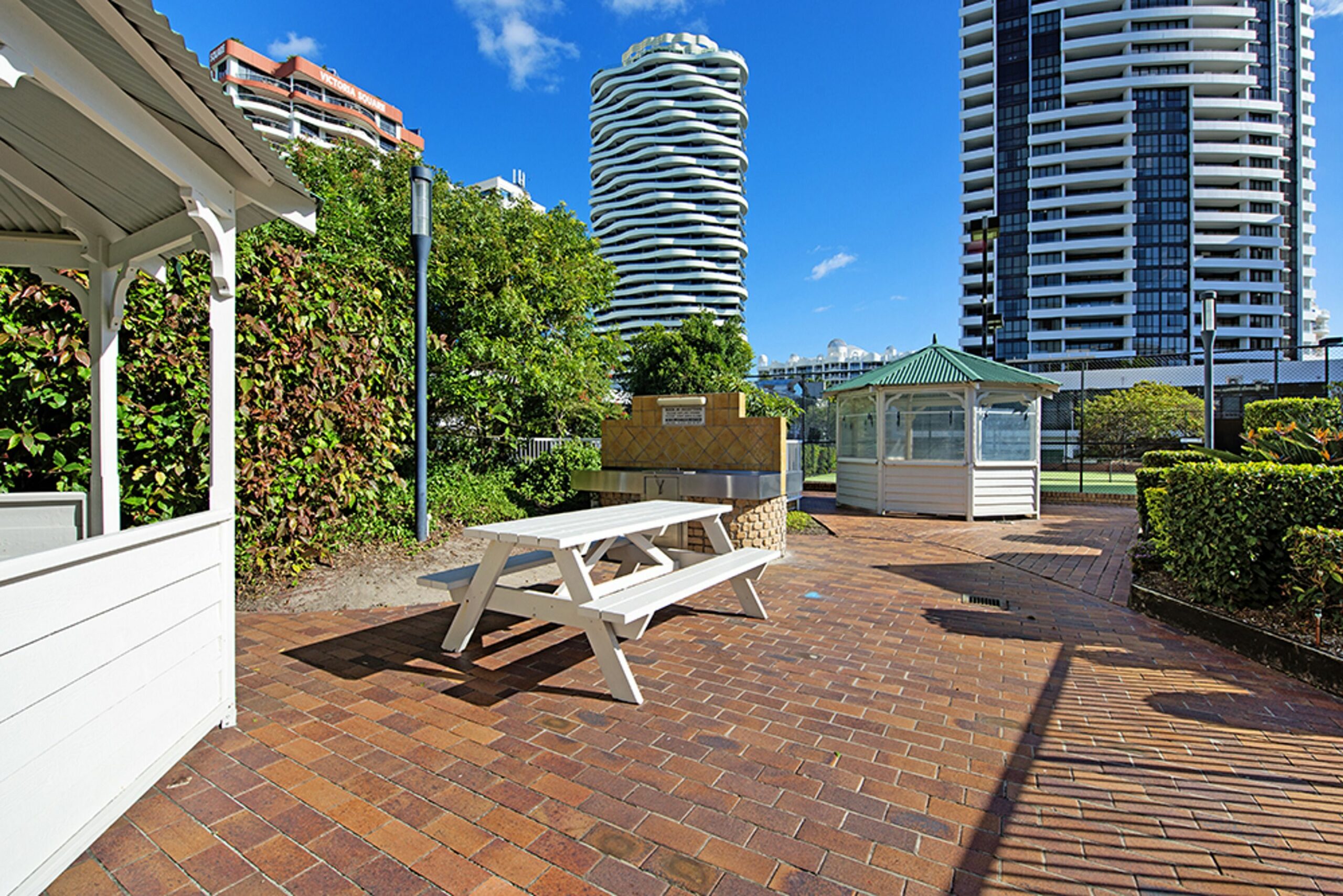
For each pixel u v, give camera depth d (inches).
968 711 126.3
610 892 74.5
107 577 84.2
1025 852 83.1
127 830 84.7
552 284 440.5
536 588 212.4
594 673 143.9
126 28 70.0
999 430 427.2
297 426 210.4
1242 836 87.3
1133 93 2728.8
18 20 66.2
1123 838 86.4
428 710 123.3
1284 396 580.7
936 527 395.5
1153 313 2699.3
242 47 2910.9
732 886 75.8
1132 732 118.0
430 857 80.4
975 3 2930.6
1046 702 131.0
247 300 203.3
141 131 86.4
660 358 792.9
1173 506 196.5
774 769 103.2
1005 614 199.0
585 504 346.9
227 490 113.5
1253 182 2797.7
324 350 215.0
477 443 365.1
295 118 2822.3
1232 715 125.8
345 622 178.5
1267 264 2751.0
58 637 75.8
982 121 2982.3
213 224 104.9
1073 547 323.3
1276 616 166.7
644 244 4045.3
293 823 87.0
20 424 170.9
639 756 106.3
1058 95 2787.9
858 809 92.3
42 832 72.8
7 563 67.7
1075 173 2728.8
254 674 140.1
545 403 376.5
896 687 138.6
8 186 133.3
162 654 96.1
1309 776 103.2
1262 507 169.8
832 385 494.9
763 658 155.9
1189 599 188.2
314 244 279.3
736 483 267.6
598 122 4284.0
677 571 168.1
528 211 491.2
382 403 242.5
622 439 314.3
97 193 130.6
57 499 147.9
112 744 84.9
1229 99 2726.4
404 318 283.7
